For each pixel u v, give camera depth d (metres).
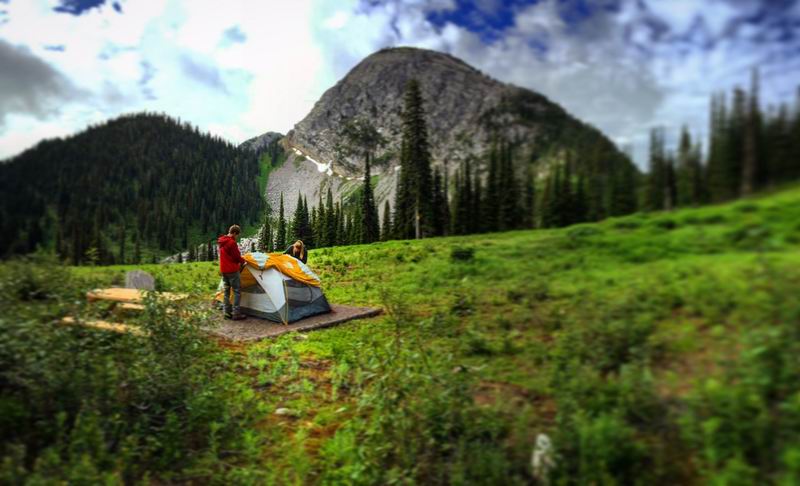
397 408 5.04
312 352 8.66
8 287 5.70
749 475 3.15
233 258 11.25
